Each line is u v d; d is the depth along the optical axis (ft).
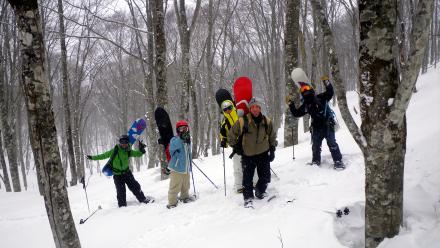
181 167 19.47
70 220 10.78
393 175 9.18
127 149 22.33
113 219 19.72
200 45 66.08
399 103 8.41
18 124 67.10
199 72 67.56
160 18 28.07
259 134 15.90
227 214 15.81
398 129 8.87
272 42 57.06
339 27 64.03
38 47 9.82
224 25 56.65
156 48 28.37
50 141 10.23
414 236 9.51
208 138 53.88
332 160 20.26
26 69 9.78
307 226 12.47
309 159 21.21
